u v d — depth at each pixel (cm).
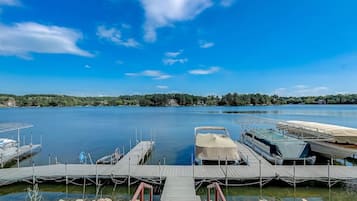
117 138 3650
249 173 1552
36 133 4238
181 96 17162
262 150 2180
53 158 2427
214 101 17062
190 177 1498
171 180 1451
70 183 1559
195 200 1200
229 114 8538
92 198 1384
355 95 15325
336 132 1964
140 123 5847
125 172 1585
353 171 1576
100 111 12131
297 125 2506
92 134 4084
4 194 1437
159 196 1439
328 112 8869
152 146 2791
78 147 2983
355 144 1859
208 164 1822
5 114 9400
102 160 2031
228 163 1811
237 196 1407
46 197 1398
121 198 1378
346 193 1430
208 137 2048
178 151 2689
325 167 1664
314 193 1435
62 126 5281
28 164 2200
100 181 1556
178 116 8031
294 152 1867
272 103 16562
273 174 1526
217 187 844
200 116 7912
